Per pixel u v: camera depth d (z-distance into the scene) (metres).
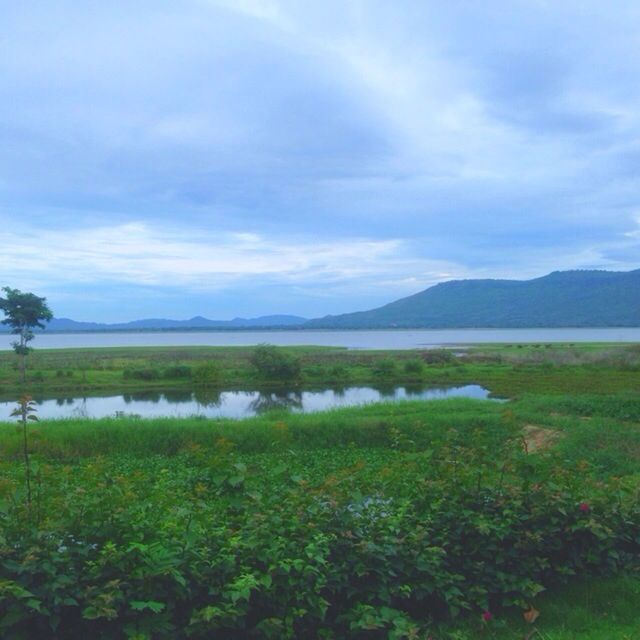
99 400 36.69
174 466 13.91
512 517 4.95
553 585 5.14
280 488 5.04
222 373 46.06
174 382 44.62
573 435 15.57
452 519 4.93
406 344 126.56
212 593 3.92
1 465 4.51
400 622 4.08
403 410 21.36
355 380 44.91
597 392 30.67
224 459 4.99
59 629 3.76
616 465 13.27
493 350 76.75
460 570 4.86
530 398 23.25
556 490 5.14
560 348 70.69
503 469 5.29
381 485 5.18
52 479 4.47
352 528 4.50
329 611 4.34
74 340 188.12
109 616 3.52
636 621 4.74
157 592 3.82
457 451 5.42
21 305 43.53
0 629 3.57
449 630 4.52
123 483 4.36
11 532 3.88
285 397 37.38
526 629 4.62
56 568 3.72
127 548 3.88
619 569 5.38
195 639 3.90
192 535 4.09
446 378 44.44
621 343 100.56
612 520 5.32
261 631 4.00
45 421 18.55
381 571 4.38
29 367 51.66
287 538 4.30
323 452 16.08
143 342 162.88
